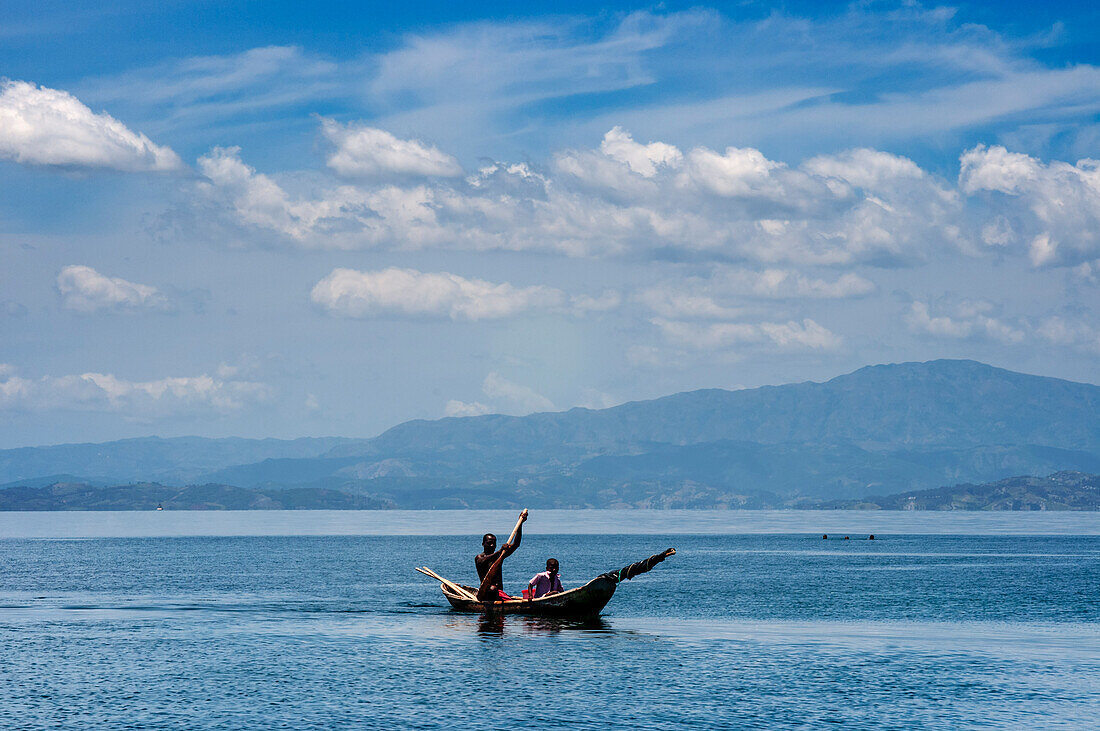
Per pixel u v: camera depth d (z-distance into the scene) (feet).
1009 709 107.65
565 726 99.40
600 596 180.04
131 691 114.83
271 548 548.72
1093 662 137.69
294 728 98.17
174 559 419.95
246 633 163.32
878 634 167.32
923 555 482.69
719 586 275.39
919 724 101.09
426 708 106.42
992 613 204.03
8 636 159.63
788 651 145.69
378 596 231.50
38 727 98.43
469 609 193.67
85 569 345.10
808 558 451.53
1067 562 414.82
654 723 100.68
